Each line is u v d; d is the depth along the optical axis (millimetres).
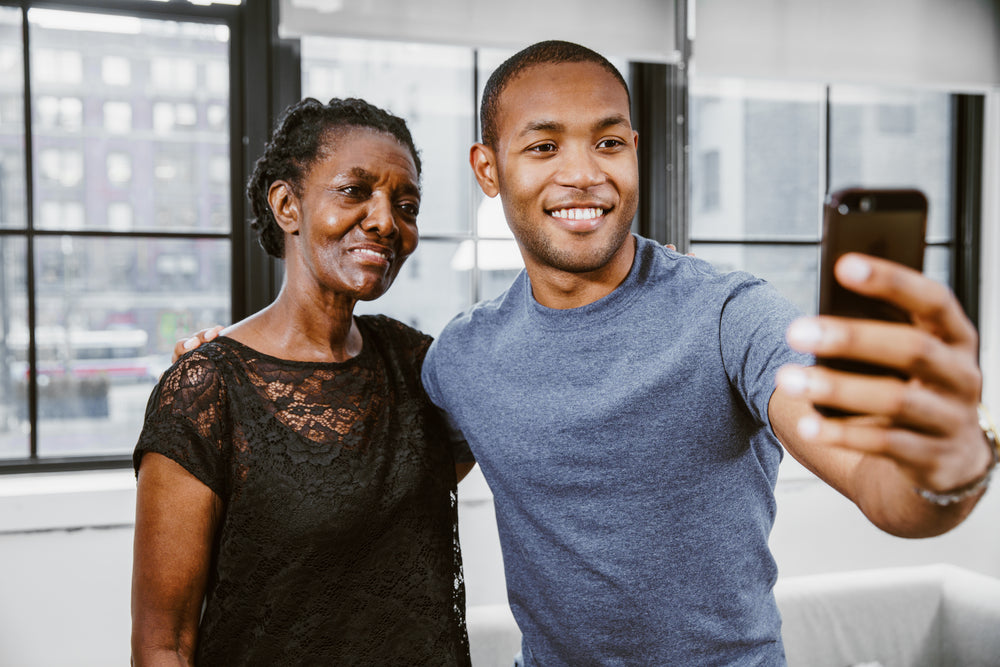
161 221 2055
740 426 854
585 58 868
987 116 2568
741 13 2191
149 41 2004
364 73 2154
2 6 1898
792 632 1852
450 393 974
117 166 2016
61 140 1974
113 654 1754
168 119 2035
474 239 2238
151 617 831
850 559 2311
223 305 2102
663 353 850
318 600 882
